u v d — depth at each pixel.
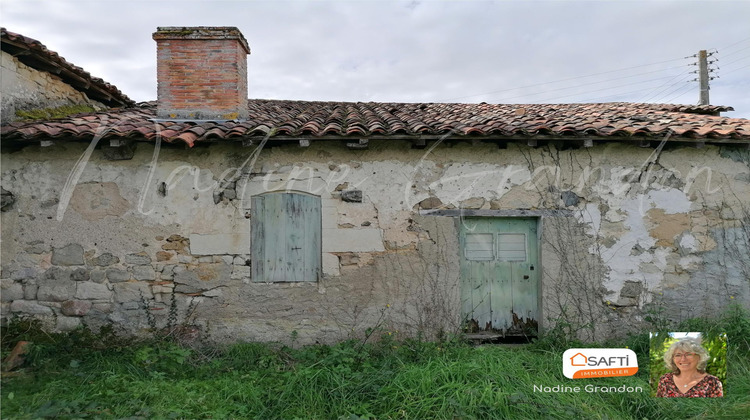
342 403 4.34
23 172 5.77
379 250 5.98
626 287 6.06
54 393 4.37
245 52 7.11
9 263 5.75
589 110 8.16
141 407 4.16
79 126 5.61
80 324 5.78
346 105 9.09
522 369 4.98
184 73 6.68
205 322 5.86
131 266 5.83
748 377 4.86
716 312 6.04
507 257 6.23
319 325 5.94
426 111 8.22
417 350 5.43
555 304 6.03
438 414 4.09
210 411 4.24
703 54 16.84
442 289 6.00
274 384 4.78
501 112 7.79
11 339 5.55
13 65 6.16
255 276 5.94
